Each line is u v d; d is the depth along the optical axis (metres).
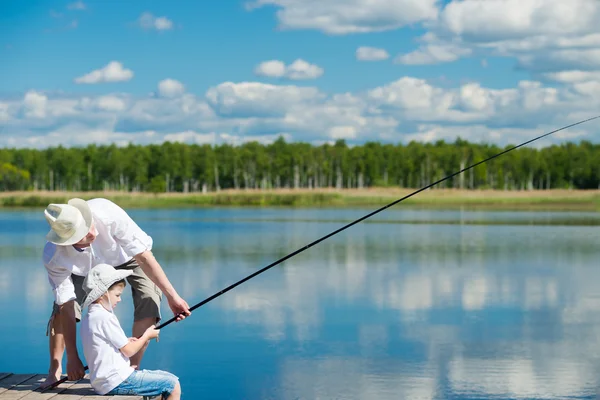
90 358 4.55
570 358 8.26
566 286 13.20
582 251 19.17
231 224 32.19
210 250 19.81
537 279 14.12
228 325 9.92
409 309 11.06
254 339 9.09
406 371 7.75
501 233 25.98
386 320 10.27
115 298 4.61
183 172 108.44
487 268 15.77
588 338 9.20
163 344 8.86
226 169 111.12
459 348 8.73
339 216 40.22
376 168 111.25
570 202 63.12
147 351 8.55
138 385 4.56
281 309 11.00
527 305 11.38
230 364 8.00
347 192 65.81
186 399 6.83
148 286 5.18
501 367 7.95
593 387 7.24
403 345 8.80
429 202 63.03
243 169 111.06
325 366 7.93
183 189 110.38
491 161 107.00
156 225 31.50
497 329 9.75
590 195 67.44
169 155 108.81
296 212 46.06
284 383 7.30
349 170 111.50
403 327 9.79
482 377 7.58
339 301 11.73
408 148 113.31
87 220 4.74
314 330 9.62
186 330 9.61
